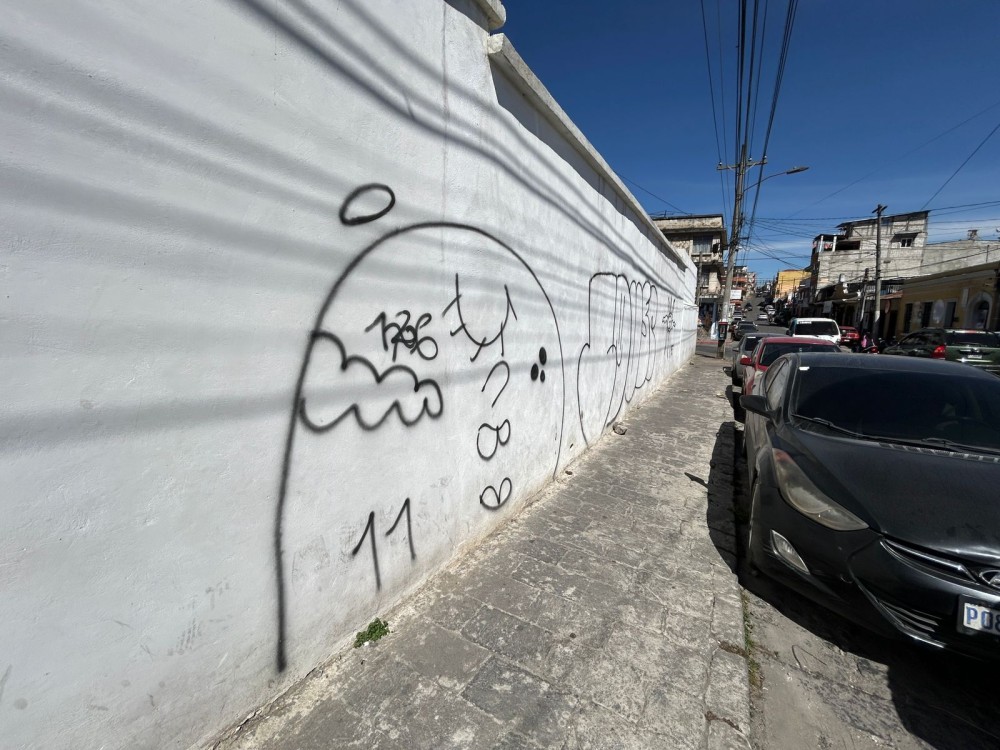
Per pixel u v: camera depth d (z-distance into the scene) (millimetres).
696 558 3131
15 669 1092
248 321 1538
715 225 33344
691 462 5043
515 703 1921
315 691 1877
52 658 1153
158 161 1272
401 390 2252
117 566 1264
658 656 2232
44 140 1067
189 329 1377
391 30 2039
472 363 2820
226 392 1493
